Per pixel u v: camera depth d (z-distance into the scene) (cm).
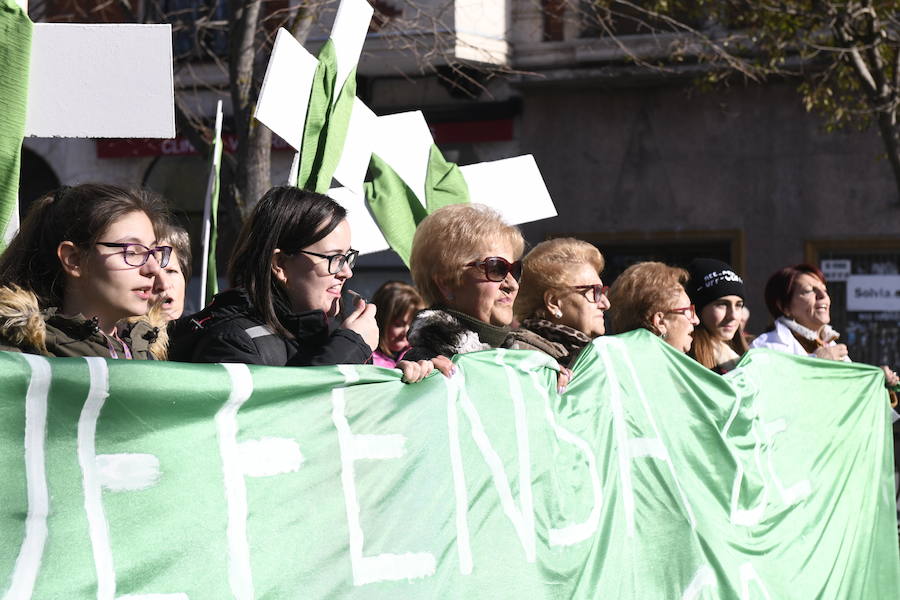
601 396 343
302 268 296
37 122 299
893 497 458
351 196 417
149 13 1009
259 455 237
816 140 1187
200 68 1252
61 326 235
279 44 376
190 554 221
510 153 1259
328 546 248
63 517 205
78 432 209
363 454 261
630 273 419
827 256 1195
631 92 1232
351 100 399
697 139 1218
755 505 386
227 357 279
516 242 340
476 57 1177
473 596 279
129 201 250
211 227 418
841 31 941
